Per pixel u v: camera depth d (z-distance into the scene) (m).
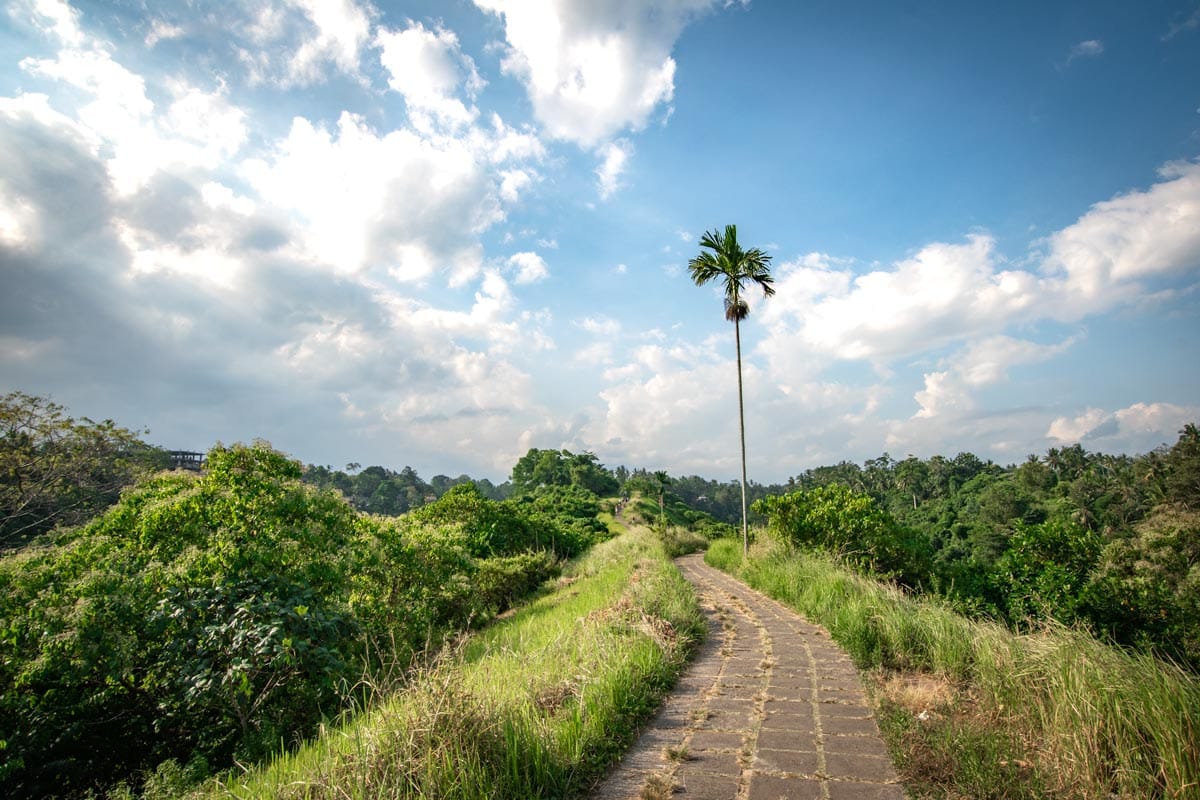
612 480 99.31
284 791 4.05
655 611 9.58
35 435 20.36
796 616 10.95
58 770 7.10
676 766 4.59
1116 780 3.81
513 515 33.78
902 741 4.77
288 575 9.24
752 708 5.91
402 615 12.22
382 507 112.06
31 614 7.16
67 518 21.14
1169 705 3.98
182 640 7.80
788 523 18.78
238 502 9.51
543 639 9.41
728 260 22.06
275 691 8.23
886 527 17.91
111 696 7.70
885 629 7.76
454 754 4.04
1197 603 12.24
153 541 9.08
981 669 5.78
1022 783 3.86
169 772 6.12
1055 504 64.31
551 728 4.89
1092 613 12.32
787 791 4.11
